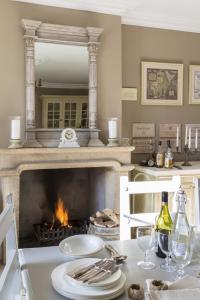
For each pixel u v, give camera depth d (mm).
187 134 3992
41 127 3162
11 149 2848
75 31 3201
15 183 2902
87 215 3682
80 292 1043
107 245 1513
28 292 1087
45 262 1338
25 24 2998
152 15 3666
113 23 3395
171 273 1238
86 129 3303
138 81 3785
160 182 1979
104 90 3402
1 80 3037
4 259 2791
